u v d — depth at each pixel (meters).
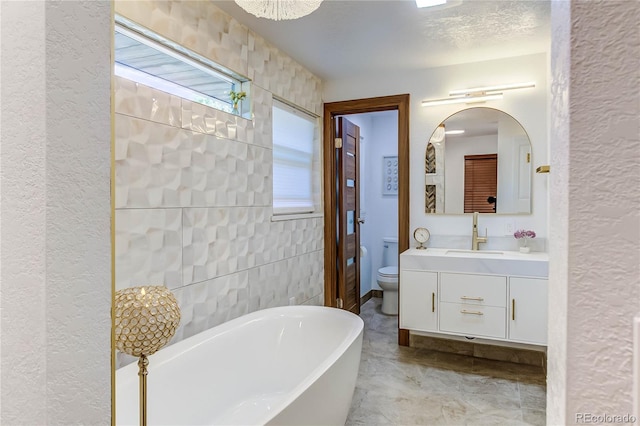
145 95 1.87
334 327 2.45
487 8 2.33
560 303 0.44
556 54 0.46
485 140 3.27
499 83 3.19
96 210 0.61
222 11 2.38
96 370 0.61
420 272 3.02
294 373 2.45
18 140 0.58
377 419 2.22
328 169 3.78
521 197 3.17
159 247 1.96
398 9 2.35
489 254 3.06
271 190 2.93
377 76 3.60
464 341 3.21
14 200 0.59
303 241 3.43
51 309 0.55
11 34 0.59
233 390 2.17
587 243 0.41
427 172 3.45
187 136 2.13
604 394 0.40
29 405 0.57
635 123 0.39
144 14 1.87
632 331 0.39
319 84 3.73
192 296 2.17
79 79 0.58
